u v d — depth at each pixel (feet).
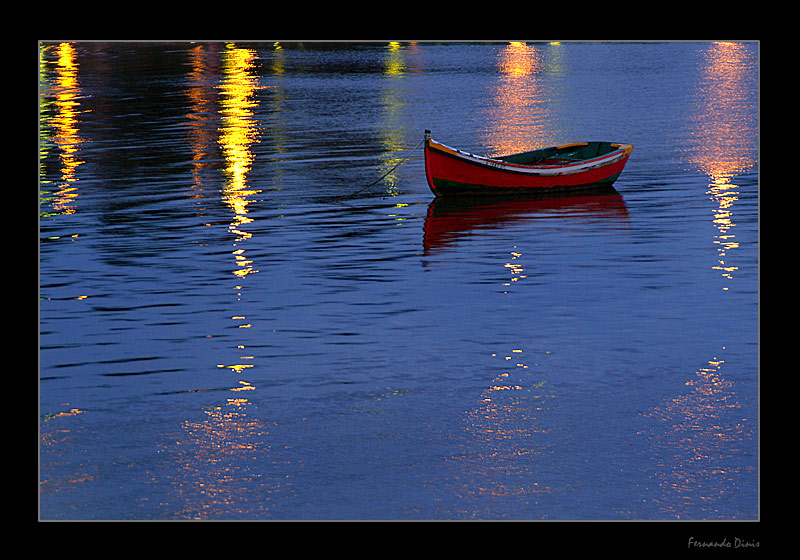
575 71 294.46
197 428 55.47
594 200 124.57
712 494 47.55
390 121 197.88
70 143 171.63
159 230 109.19
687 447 52.16
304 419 56.49
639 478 49.06
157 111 213.46
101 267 93.35
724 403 58.03
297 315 77.30
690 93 238.07
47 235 106.83
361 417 56.70
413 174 143.33
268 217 115.55
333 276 89.30
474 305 79.36
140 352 68.95
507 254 96.84
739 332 71.26
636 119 197.57
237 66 312.91
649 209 117.91
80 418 56.95
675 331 71.87
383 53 364.17
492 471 49.83
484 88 254.88
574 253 96.78
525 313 77.00
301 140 174.81
